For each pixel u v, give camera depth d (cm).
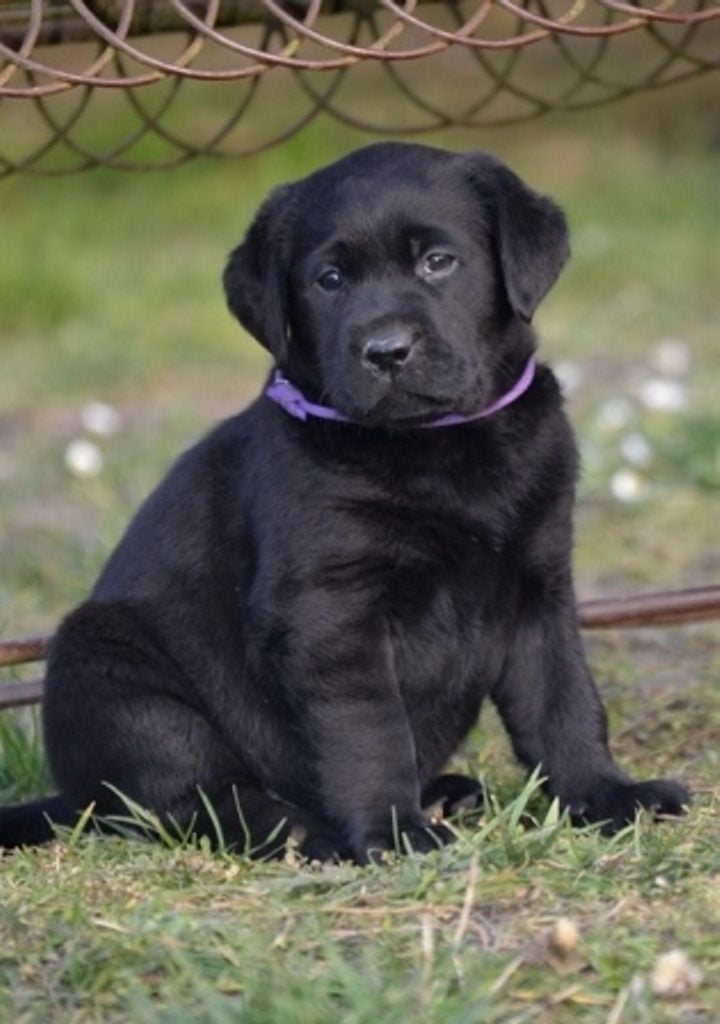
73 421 1559
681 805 695
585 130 2473
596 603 847
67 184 2244
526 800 653
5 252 2036
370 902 598
